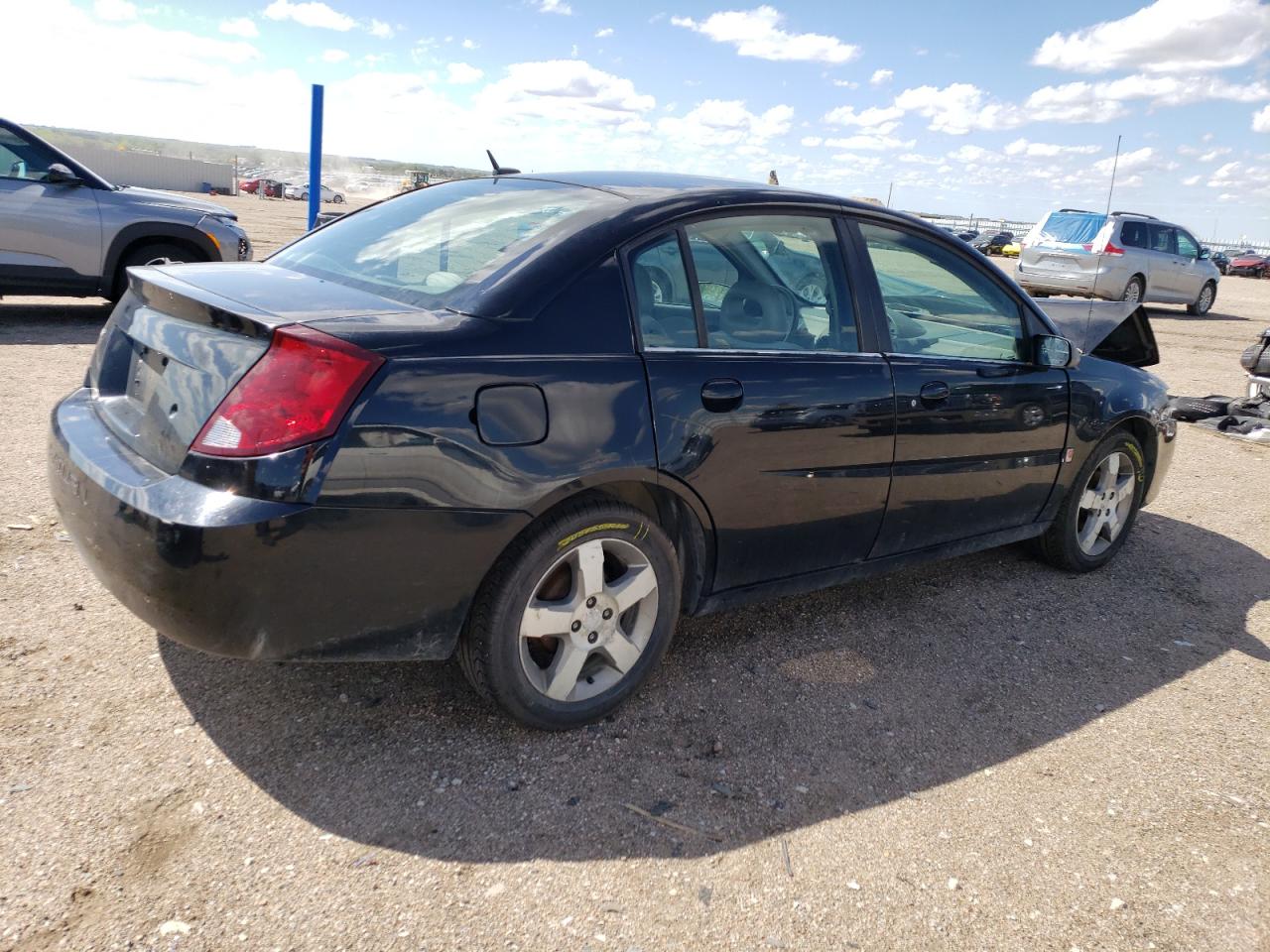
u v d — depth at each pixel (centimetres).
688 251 282
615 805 243
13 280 783
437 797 239
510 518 237
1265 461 690
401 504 221
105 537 222
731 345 287
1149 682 340
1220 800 270
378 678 291
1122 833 252
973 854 238
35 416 523
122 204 822
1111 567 454
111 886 201
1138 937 215
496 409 232
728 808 247
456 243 282
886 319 330
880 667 332
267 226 2234
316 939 192
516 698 257
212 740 254
